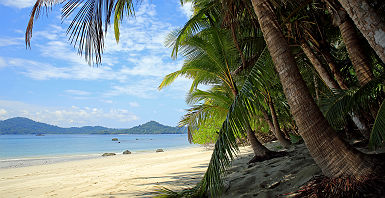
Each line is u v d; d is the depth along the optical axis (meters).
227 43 6.25
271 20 2.95
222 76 6.66
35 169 12.14
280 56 2.78
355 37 3.97
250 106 3.06
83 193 5.29
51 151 29.91
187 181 5.58
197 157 12.53
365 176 2.12
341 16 4.10
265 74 3.41
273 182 3.30
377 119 2.64
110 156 20.05
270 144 12.34
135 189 5.19
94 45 2.81
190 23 5.51
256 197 2.90
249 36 6.05
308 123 2.52
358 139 6.21
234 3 4.60
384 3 3.20
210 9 5.57
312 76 8.50
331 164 2.36
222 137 2.89
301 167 3.69
